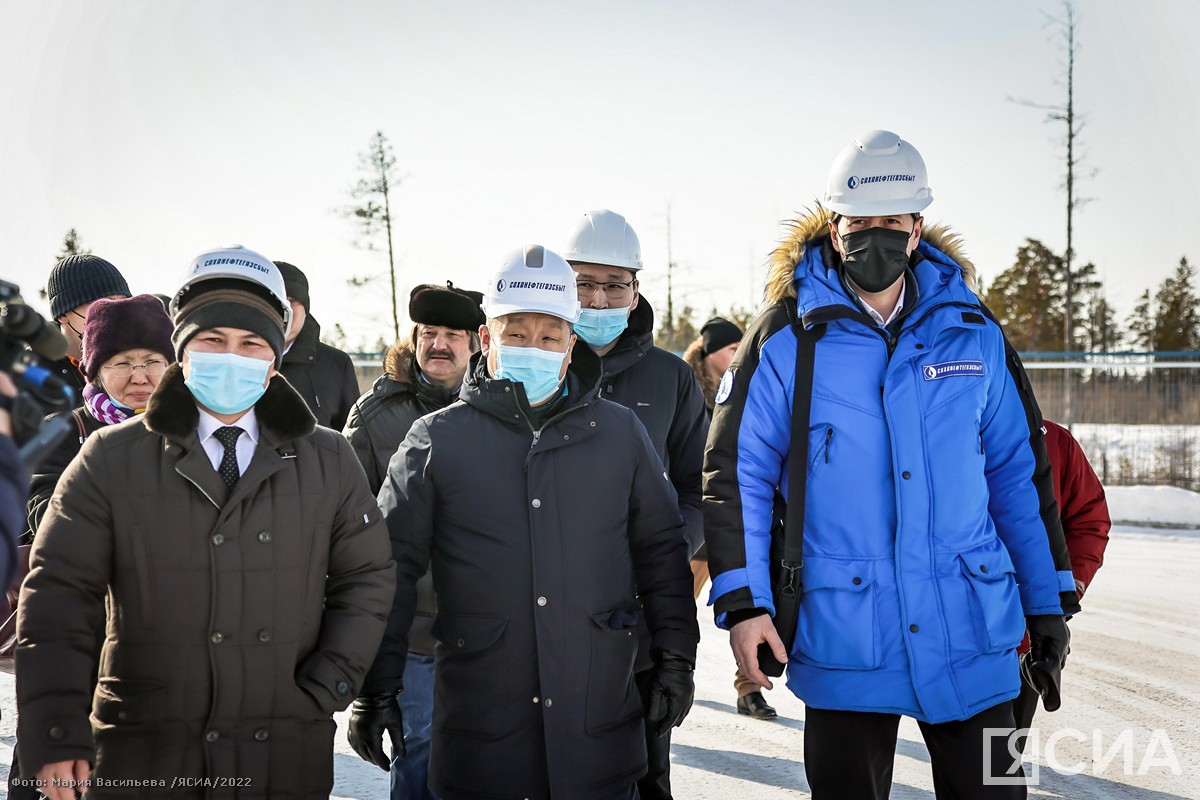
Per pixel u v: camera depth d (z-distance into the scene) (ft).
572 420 10.11
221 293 8.80
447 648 10.03
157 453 8.64
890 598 9.73
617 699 9.98
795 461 9.98
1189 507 39.86
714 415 10.50
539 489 9.88
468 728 9.79
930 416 9.87
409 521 10.05
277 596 8.73
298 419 9.00
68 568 8.34
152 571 8.50
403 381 13.12
